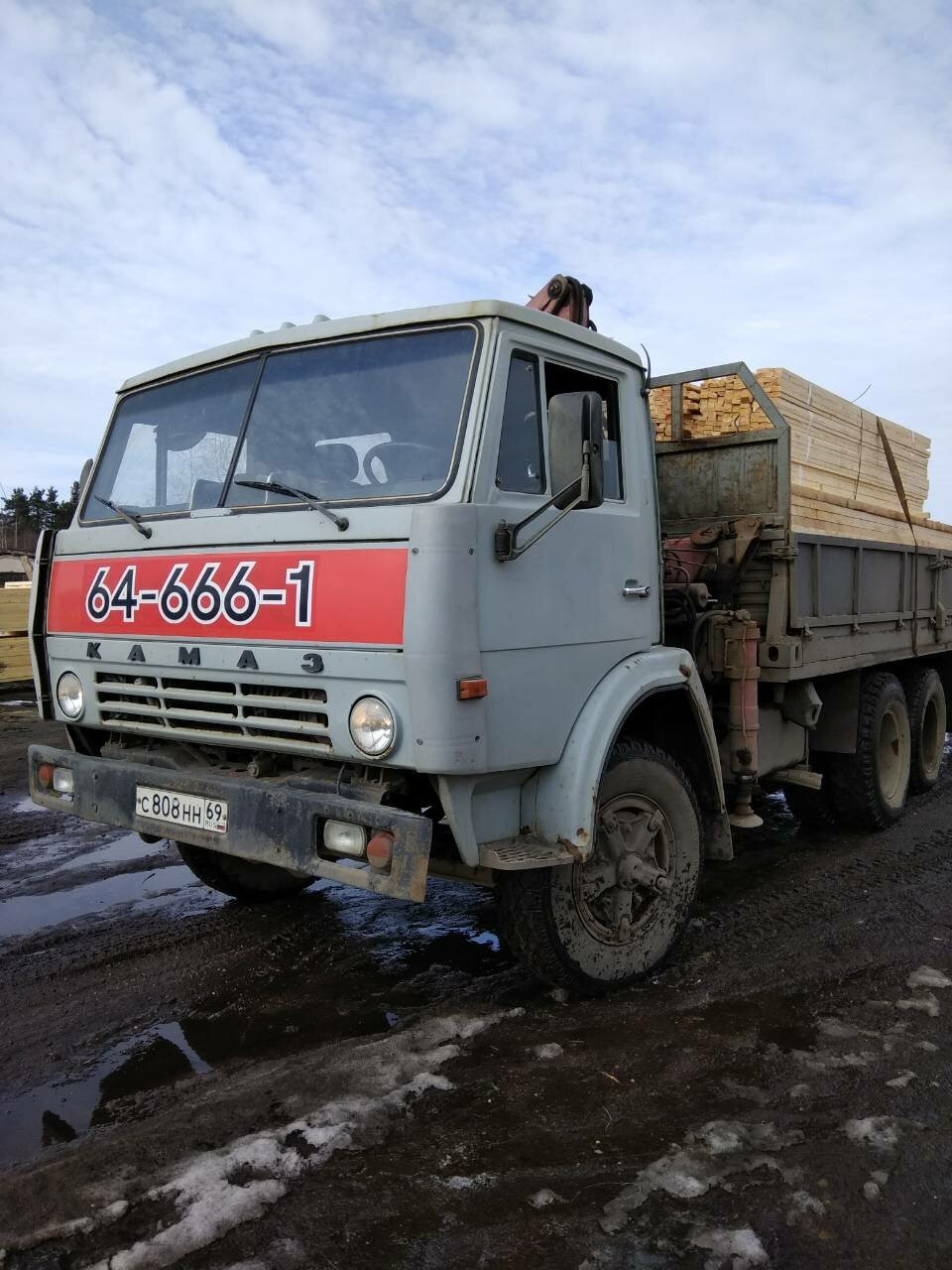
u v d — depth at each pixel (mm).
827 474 6090
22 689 13289
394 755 3197
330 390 3717
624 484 4082
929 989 3930
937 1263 2369
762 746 5320
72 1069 3445
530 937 3654
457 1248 2420
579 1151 2824
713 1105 3066
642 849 4020
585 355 3867
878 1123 2936
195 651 3703
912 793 7434
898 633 6688
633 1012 3768
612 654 3902
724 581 5180
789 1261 2371
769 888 5324
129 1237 2451
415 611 3094
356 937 4707
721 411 5559
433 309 3516
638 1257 2381
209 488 3955
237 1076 3348
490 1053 3436
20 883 5543
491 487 3328
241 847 3506
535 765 3484
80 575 4266
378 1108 3023
